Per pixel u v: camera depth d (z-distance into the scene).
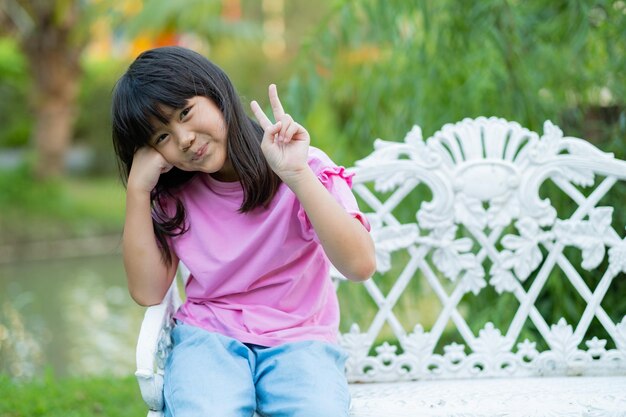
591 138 3.16
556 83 3.16
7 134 15.33
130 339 5.28
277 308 1.94
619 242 2.26
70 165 15.13
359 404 1.95
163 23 10.07
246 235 1.94
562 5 3.16
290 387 1.79
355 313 3.15
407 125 3.28
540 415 1.85
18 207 10.96
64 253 9.62
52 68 11.52
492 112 3.13
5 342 5.22
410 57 3.29
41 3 11.05
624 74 2.99
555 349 2.22
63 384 3.47
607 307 2.91
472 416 1.86
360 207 3.22
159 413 1.87
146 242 1.95
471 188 2.29
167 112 1.80
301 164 1.77
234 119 1.88
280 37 13.16
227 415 1.70
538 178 2.28
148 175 1.92
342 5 3.28
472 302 3.26
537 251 2.28
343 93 3.61
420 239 2.29
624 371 2.21
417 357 2.24
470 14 3.12
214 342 1.87
